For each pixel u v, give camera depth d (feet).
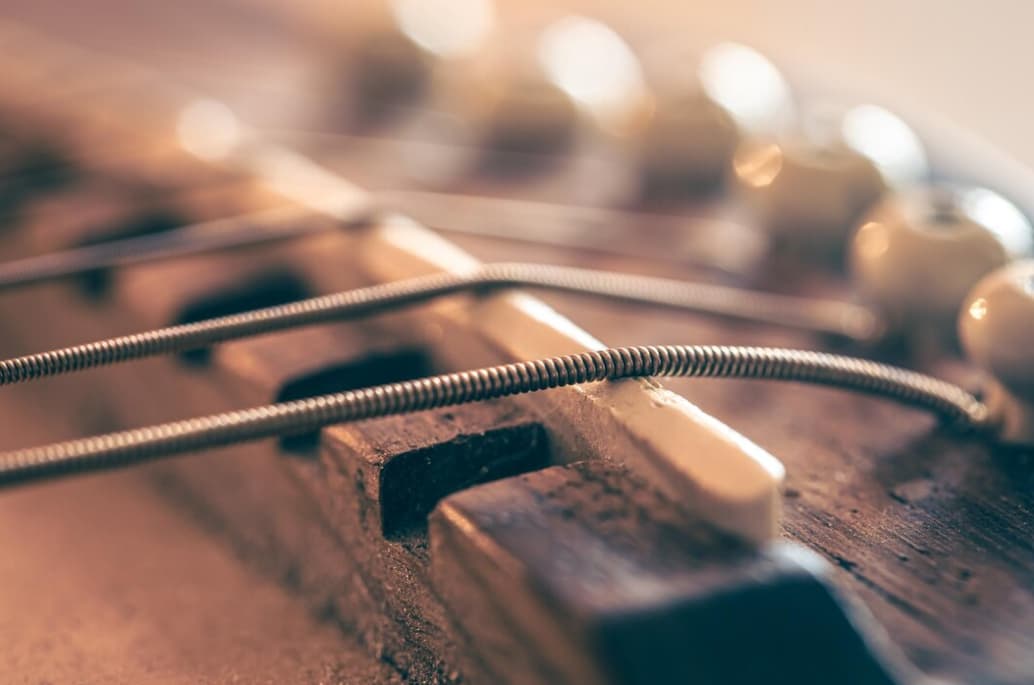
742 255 0.44
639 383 0.31
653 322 0.40
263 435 0.29
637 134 0.51
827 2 0.67
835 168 0.42
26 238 0.44
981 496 0.33
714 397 0.37
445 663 0.31
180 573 0.37
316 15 0.72
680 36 0.74
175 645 0.35
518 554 0.28
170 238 0.40
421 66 0.60
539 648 0.27
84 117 0.53
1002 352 0.33
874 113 0.44
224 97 0.62
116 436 0.29
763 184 0.43
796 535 0.31
